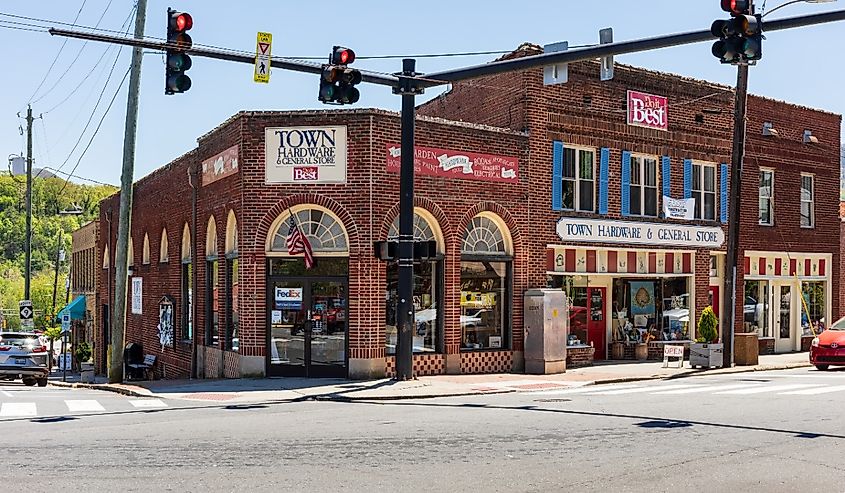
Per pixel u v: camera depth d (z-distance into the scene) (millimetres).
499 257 23578
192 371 26797
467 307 23156
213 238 25969
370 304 21125
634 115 26156
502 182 23469
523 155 23953
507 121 25016
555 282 25609
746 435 11695
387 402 17328
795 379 21344
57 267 74688
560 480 8875
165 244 32125
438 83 18734
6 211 106688
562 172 24906
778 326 31562
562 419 13406
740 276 29828
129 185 22422
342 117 21203
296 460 9930
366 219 21062
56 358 51031
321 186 21250
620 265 26219
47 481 8852
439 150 22312
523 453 10352
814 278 32562
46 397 19438
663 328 27609
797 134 31812
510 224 23609
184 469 9430
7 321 92688
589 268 25484
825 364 24453
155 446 10914
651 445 10898
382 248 19922
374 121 21203
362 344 21078
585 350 25328
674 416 13680
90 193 110875
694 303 27750
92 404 17203
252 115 21578
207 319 26219
